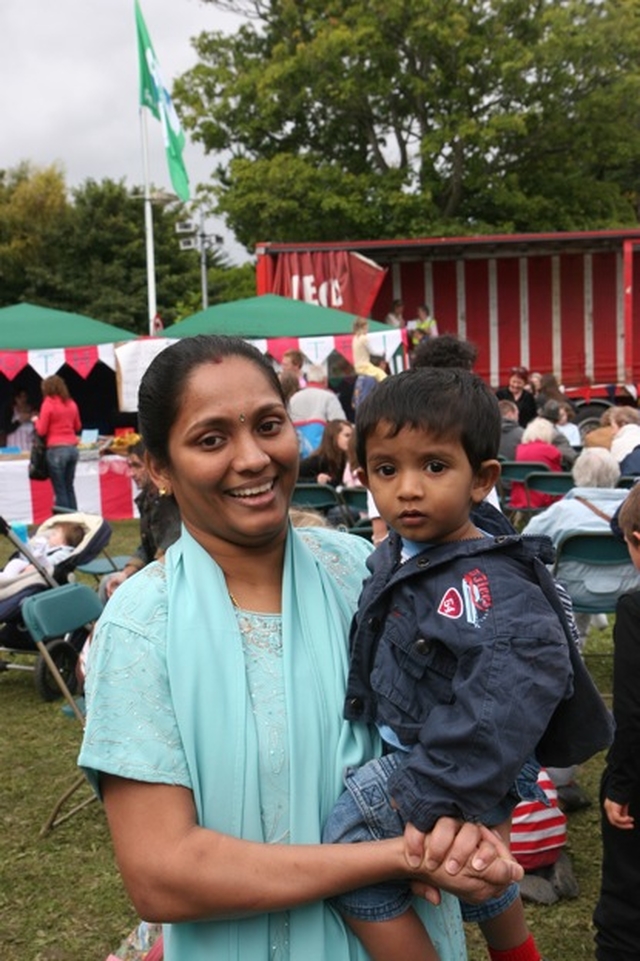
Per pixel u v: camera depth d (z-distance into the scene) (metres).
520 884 3.31
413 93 22.08
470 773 1.24
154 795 1.23
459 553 1.39
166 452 1.39
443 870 1.22
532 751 1.27
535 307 16.78
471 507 1.48
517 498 8.23
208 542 1.40
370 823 1.31
